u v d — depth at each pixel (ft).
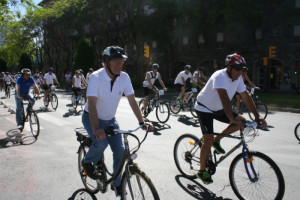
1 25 47.39
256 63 89.04
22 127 21.35
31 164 14.29
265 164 9.25
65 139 19.49
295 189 11.18
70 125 24.56
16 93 20.74
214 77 10.34
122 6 104.99
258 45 86.63
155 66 26.09
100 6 114.11
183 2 80.38
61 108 36.40
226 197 10.55
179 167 13.00
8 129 22.54
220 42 92.32
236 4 70.64
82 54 104.63
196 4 77.87
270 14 78.59
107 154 15.69
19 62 176.04
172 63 98.27
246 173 9.86
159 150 16.67
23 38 136.05
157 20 88.17
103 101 9.14
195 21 79.15
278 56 84.12
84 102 36.17
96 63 132.26
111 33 119.65
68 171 13.32
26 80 20.80
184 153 12.72
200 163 11.14
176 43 102.89
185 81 29.32
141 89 75.20
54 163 14.46
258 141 18.83
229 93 10.62
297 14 76.59
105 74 8.86
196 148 12.16
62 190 11.24
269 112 33.32
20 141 18.89
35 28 135.85
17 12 42.57
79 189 11.33
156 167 13.83
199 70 31.24
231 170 10.39
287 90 76.95
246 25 77.00
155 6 87.04
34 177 12.59
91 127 9.27
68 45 140.87
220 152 11.05
